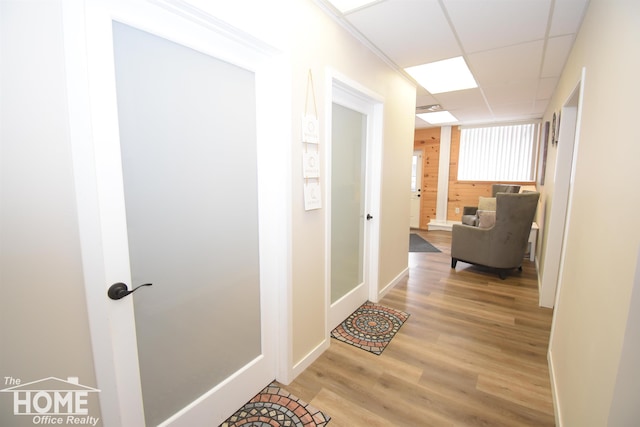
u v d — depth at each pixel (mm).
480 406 1684
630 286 880
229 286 1540
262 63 1589
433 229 7020
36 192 854
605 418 971
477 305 2980
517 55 2648
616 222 1047
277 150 1665
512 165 6176
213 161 1398
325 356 2137
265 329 1782
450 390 1807
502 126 6168
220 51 1368
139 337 1173
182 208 1287
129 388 1145
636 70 954
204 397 1448
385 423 1562
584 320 1338
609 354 1000
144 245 1161
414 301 3068
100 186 1010
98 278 987
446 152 6781
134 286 1139
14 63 795
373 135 2799
